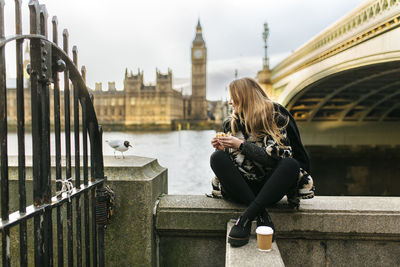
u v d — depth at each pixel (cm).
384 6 1121
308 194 199
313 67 1825
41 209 142
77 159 174
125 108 14562
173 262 228
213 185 226
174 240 227
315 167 3064
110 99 14638
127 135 9406
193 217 217
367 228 207
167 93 14100
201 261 226
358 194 2509
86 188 180
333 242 213
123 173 215
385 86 2094
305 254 214
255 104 193
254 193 207
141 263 215
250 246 172
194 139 7500
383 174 2883
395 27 1107
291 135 204
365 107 2902
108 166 217
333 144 3158
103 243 203
